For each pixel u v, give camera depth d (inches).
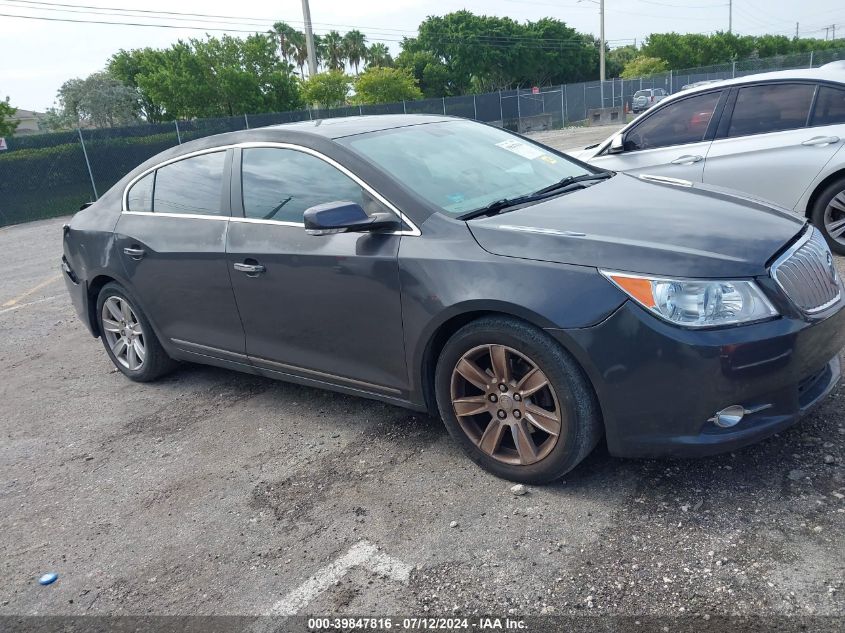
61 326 266.5
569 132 1341.0
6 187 737.6
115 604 105.6
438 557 106.4
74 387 201.0
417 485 126.8
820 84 219.9
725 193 140.3
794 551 97.4
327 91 1740.9
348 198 136.0
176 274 165.9
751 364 101.6
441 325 121.5
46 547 122.9
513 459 122.3
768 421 106.7
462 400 124.8
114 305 193.5
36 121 2701.8
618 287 105.1
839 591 89.3
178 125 884.6
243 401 175.6
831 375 120.1
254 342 156.7
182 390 188.1
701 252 106.0
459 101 1349.7
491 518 114.2
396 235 127.4
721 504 109.7
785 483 112.6
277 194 147.5
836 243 222.4
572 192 142.3
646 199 133.4
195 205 164.6
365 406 163.3
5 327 273.1
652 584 95.1
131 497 136.0
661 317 102.3
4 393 202.4
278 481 134.6
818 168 216.8
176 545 118.3
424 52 2847.0
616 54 3607.3
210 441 155.5
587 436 112.7
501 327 114.3
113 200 188.7
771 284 104.3
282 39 2849.4
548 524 110.7
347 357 139.9
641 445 108.3
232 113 1649.9
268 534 118.0
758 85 231.0
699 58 3191.4
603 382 106.7
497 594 97.3
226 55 1633.9
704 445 104.8
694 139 242.7
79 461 154.0
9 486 146.5
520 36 2883.9
